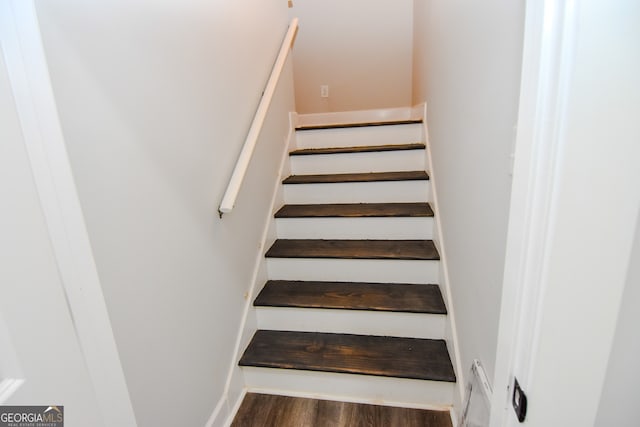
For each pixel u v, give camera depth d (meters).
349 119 3.38
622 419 0.48
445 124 1.56
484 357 0.96
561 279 0.42
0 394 0.58
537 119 0.42
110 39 0.80
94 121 0.75
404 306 1.54
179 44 1.09
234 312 1.45
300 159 2.36
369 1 3.12
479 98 1.00
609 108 0.37
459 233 1.28
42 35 0.63
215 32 1.35
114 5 0.82
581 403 0.46
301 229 1.99
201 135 1.21
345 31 3.21
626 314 0.44
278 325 1.66
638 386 0.47
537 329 0.46
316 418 1.36
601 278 0.42
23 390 0.61
